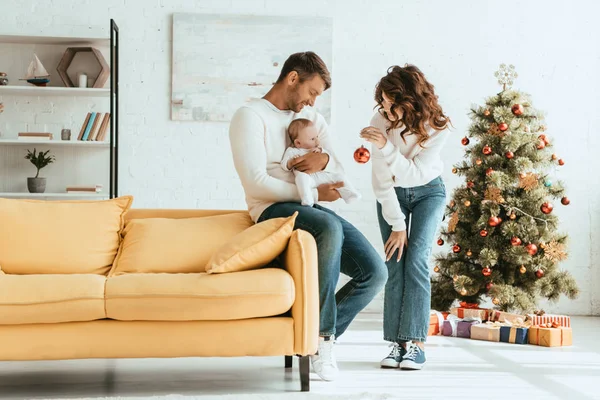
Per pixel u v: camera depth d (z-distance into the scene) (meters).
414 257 3.31
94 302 2.68
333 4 5.59
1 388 2.93
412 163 3.20
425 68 5.65
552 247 4.53
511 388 3.00
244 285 2.74
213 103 5.48
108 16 5.43
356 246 3.09
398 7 5.64
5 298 2.65
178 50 5.45
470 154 4.89
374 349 3.91
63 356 2.70
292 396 2.70
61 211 3.24
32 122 5.39
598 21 5.75
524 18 5.71
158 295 2.69
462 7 5.68
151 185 5.47
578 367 3.51
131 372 3.27
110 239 3.24
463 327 4.43
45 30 5.39
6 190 5.37
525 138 4.59
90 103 5.44
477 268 4.74
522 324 4.36
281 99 3.16
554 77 5.72
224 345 2.75
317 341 2.82
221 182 5.52
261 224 2.91
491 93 5.69
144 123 5.46
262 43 5.50
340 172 3.18
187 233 3.20
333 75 5.59
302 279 2.79
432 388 2.96
